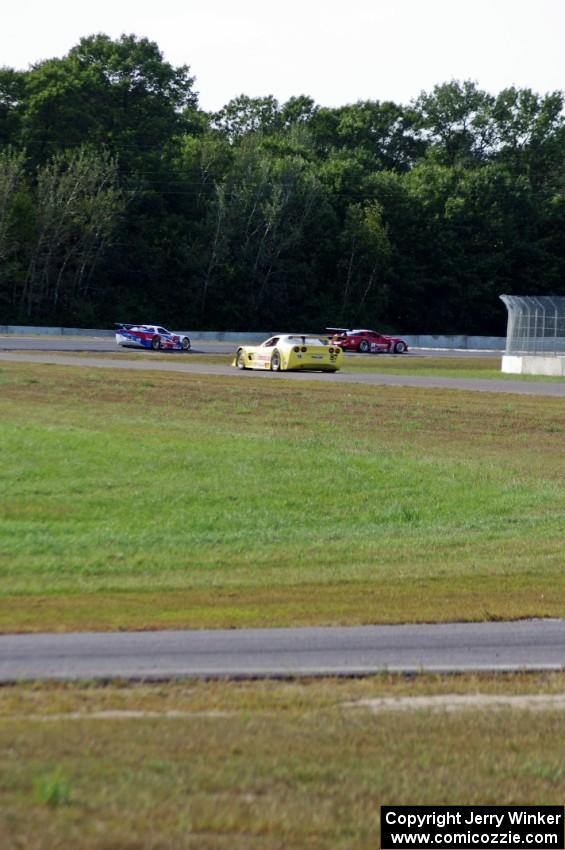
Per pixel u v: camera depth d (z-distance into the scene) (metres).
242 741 25.53
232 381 139.75
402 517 66.06
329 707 29.08
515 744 26.33
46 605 41.53
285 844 20.02
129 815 20.44
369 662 34.25
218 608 41.75
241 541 58.03
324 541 58.50
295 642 36.62
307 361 159.00
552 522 64.31
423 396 124.38
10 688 30.06
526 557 53.81
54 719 27.08
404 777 23.73
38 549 53.75
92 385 130.50
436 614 41.19
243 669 32.84
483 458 88.00
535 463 86.38
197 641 36.41
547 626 40.16
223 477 75.38
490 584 47.25
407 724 27.58
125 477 74.50
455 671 33.38
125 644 35.72
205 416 107.88
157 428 97.12
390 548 56.34
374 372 171.38
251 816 21.00
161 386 131.12
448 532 61.62
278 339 162.12
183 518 64.19
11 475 73.69
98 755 23.81
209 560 52.31
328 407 114.38
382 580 47.75
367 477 76.88
